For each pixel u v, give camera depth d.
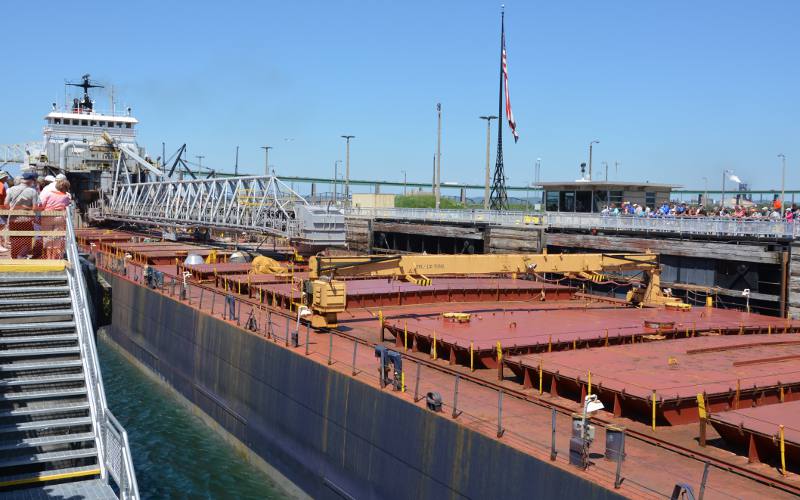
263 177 45.88
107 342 47.66
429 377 20.75
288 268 41.97
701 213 49.66
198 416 31.16
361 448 19.52
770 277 35.06
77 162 74.06
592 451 15.02
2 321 16.75
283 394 23.80
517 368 19.89
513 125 61.56
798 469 13.89
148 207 66.81
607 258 30.95
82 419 14.90
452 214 57.06
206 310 31.73
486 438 15.51
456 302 34.38
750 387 17.34
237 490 23.69
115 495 13.59
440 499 16.66
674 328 25.30
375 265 26.62
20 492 13.62
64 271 18.23
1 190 21.02
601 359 20.20
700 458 14.59
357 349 24.06
